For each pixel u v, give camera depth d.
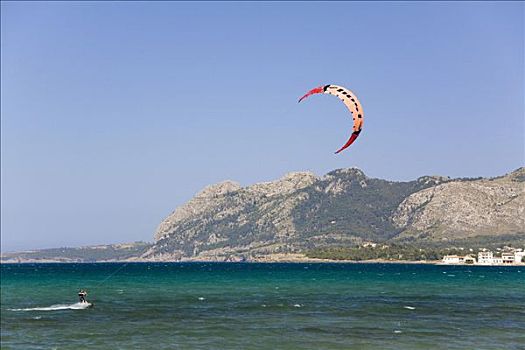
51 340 56.81
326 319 69.44
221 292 116.62
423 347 51.22
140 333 60.09
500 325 63.03
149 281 167.88
